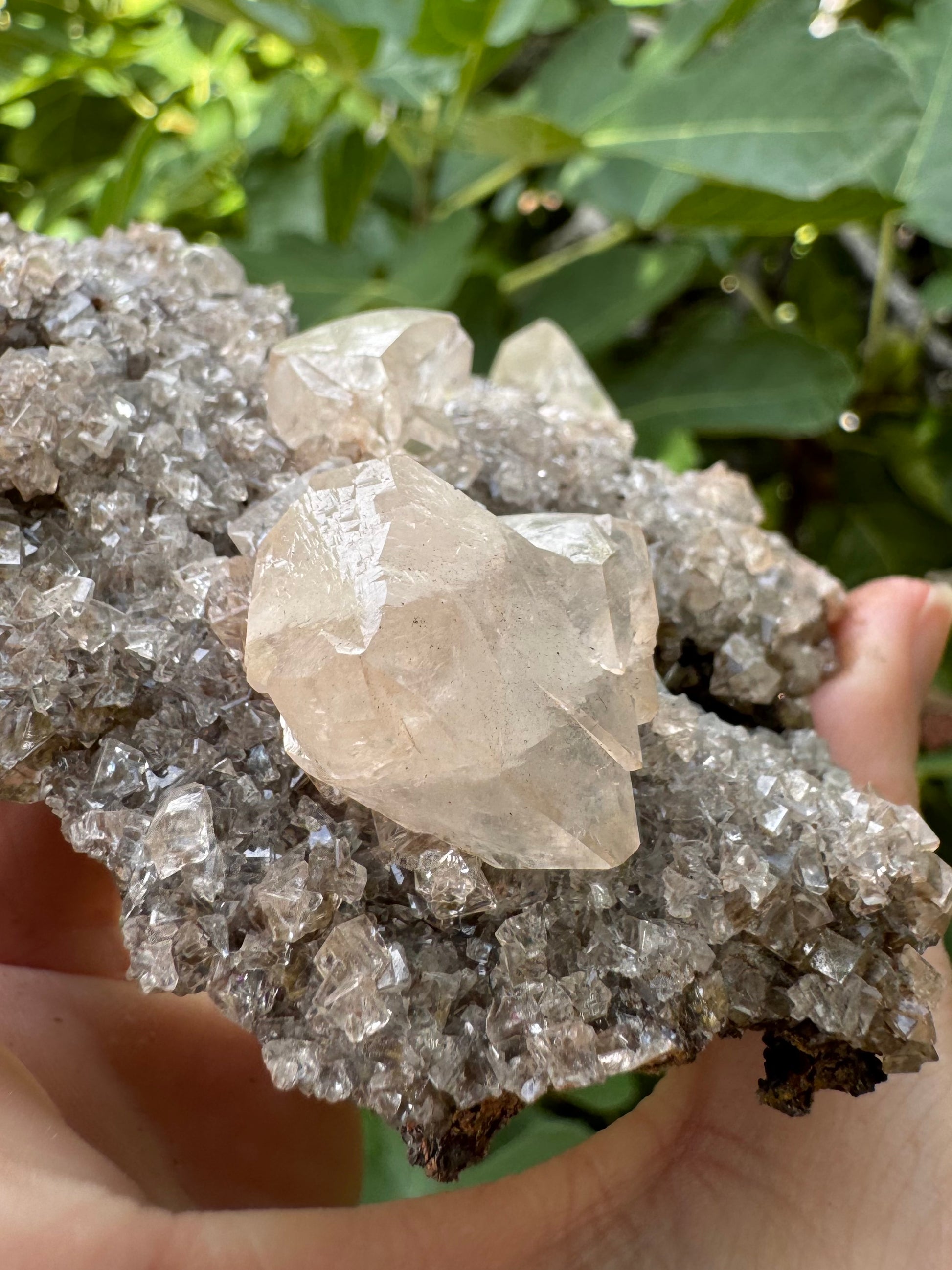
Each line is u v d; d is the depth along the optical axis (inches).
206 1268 3.5
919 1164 4.2
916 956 4.0
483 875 3.7
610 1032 3.6
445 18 7.3
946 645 7.1
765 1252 4.1
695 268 8.7
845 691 5.4
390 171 9.3
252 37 8.8
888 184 7.5
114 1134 4.6
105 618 4.0
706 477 5.9
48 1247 3.4
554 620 3.5
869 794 4.4
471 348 5.3
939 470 8.6
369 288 7.8
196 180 9.2
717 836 4.0
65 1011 5.2
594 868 3.5
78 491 4.3
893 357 8.8
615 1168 4.4
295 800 3.9
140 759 4.0
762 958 4.0
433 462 4.8
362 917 3.6
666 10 9.2
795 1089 4.1
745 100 7.7
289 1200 5.3
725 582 5.1
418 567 3.4
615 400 8.4
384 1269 3.7
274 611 3.5
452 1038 3.6
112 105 9.3
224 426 4.7
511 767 3.3
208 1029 5.6
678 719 4.2
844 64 7.5
